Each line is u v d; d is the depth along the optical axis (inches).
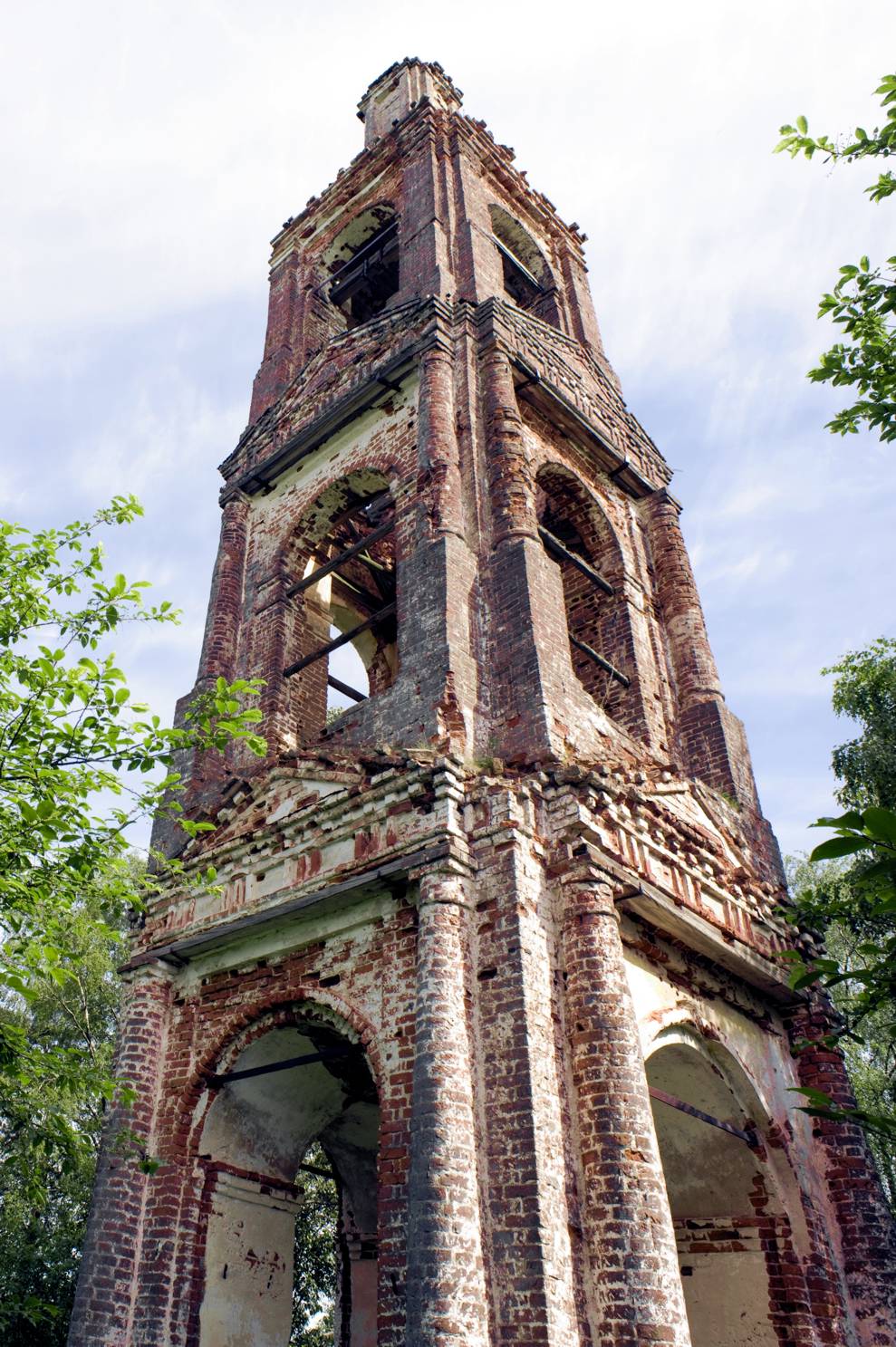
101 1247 421.4
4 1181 757.3
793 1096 515.5
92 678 358.9
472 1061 363.9
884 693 813.2
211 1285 431.5
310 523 676.7
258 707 598.9
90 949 903.1
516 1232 330.3
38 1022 933.8
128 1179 438.6
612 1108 356.2
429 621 511.2
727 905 509.0
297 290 881.5
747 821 605.6
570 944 394.6
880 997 227.6
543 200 927.7
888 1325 453.1
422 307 661.9
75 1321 405.4
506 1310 320.5
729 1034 490.6
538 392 657.0
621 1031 371.2
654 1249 334.0
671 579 698.8
